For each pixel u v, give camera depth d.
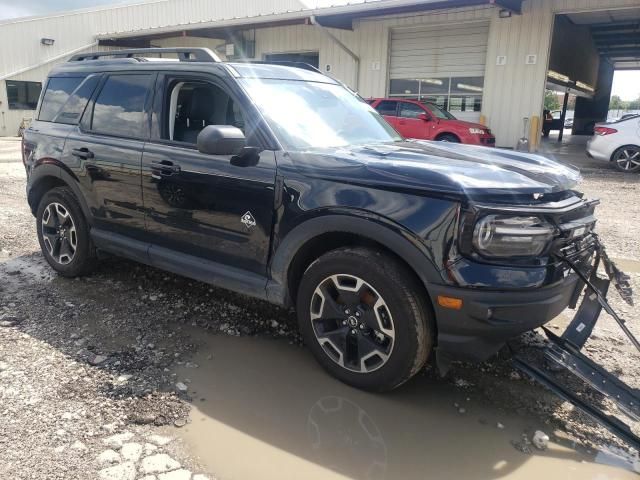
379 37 17.97
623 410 2.69
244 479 2.39
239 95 3.50
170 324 3.89
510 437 2.76
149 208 3.87
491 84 15.97
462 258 2.64
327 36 17.86
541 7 14.79
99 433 2.65
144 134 3.93
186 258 3.75
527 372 2.94
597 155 12.93
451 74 16.91
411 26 17.31
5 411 2.78
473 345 2.71
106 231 4.30
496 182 2.75
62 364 3.27
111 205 4.14
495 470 2.51
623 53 31.84
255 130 3.38
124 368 3.26
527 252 2.66
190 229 3.65
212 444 2.61
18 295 4.34
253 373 3.27
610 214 7.87
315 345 3.23
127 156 3.93
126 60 4.30
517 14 15.15
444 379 3.27
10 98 24.38
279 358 3.46
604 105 38.31
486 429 2.81
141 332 3.75
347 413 2.90
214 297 4.38
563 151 18.56
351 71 18.84
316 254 3.31
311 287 3.15
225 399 2.99
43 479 2.32
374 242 3.03
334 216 2.95
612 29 23.56
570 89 24.92
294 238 3.12
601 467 2.56
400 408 2.96
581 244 3.01
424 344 2.84
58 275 4.80
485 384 3.23
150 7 28.30
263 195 3.23
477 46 16.28
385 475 2.45
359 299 3.00
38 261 5.21
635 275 5.16
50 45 25.27
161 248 3.91
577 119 35.47
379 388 3.01
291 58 20.59
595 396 3.14
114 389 3.03
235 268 3.51
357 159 3.04
